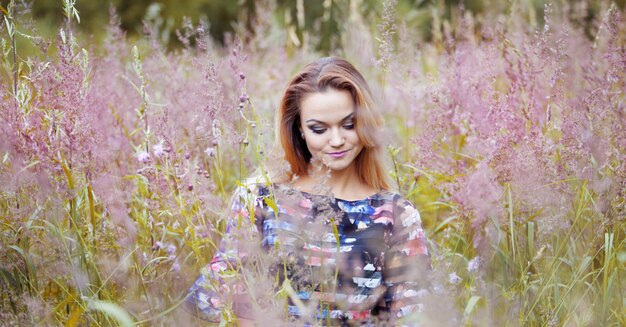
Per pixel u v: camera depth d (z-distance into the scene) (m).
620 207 3.03
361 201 2.72
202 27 3.37
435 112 3.82
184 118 3.78
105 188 2.86
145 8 13.62
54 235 2.68
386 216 2.73
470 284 2.90
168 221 3.06
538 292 2.85
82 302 2.62
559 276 3.08
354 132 2.66
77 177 2.79
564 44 3.49
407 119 4.66
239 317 2.51
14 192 2.73
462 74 4.09
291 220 2.62
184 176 2.67
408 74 4.65
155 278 2.81
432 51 5.99
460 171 3.68
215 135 2.76
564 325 2.80
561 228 3.06
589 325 2.83
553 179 3.12
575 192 3.15
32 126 2.79
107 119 3.66
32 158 2.74
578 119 3.19
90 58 4.02
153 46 4.95
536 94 3.62
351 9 7.07
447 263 2.98
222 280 2.49
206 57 3.33
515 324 2.82
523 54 3.64
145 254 2.79
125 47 5.15
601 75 3.45
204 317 2.55
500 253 3.00
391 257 2.72
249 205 2.46
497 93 3.75
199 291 2.56
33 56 3.14
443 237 3.44
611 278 2.81
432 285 2.72
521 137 3.32
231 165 3.98
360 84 2.69
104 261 2.76
